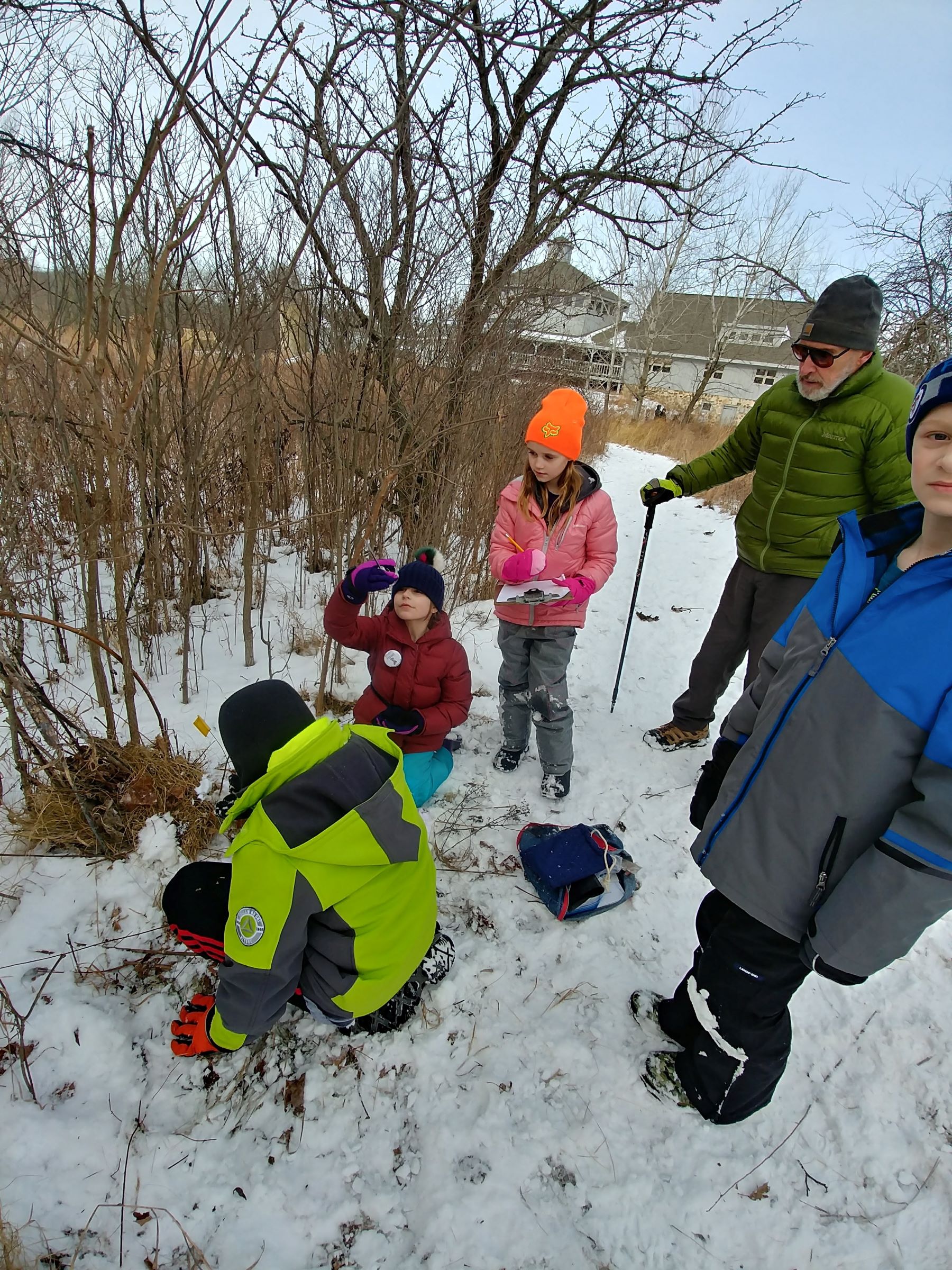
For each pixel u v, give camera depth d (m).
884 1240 1.41
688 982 1.68
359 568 2.20
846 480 2.28
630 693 3.69
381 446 3.35
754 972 1.35
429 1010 1.79
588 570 2.37
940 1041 1.82
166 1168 1.43
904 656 1.07
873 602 1.13
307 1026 1.73
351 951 1.45
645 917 2.16
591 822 2.55
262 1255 1.32
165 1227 1.34
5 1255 1.21
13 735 2.01
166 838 2.06
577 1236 1.39
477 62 3.36
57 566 3.65
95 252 1.60
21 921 1.87
